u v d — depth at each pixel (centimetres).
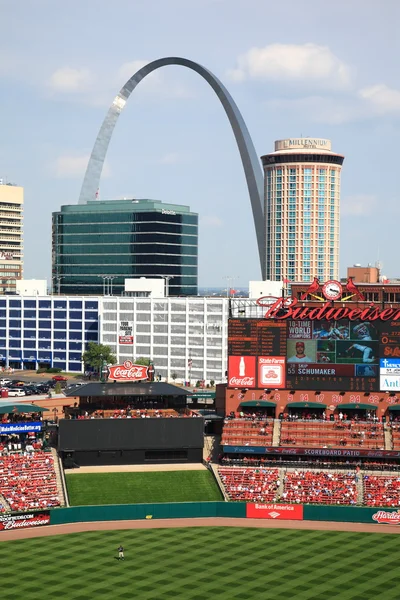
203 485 16950
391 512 15288
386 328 18175
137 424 18000
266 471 17325
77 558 13175
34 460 17350
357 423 18012
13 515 14825
